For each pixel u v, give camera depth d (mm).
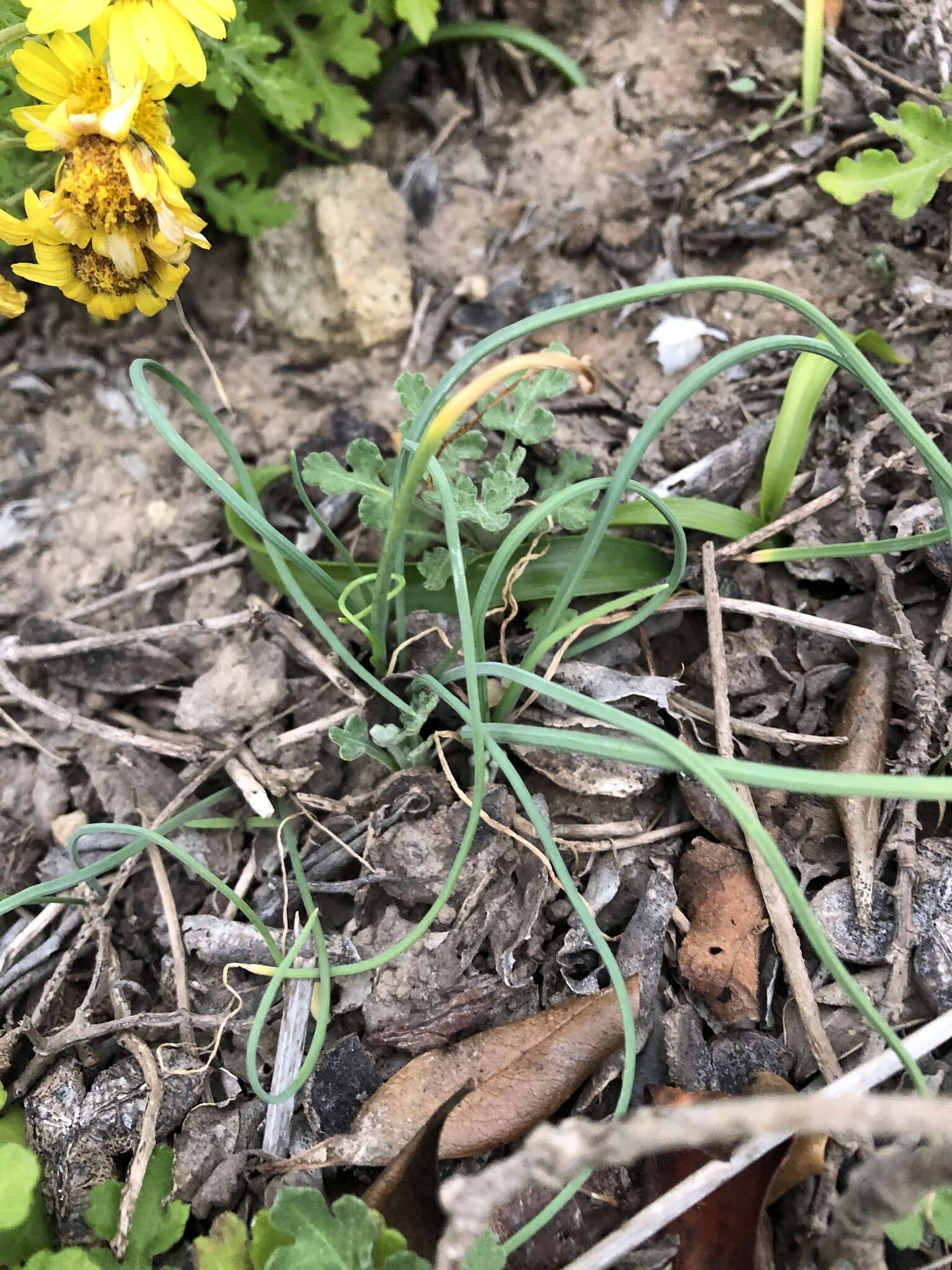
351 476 188
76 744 208
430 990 171
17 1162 135
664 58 254
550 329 243
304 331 245
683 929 174
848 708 188
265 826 194
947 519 151
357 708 200
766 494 204
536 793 189
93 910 189
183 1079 170
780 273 236
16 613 221
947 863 172
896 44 243
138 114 155
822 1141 141
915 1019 163
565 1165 103
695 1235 144
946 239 225
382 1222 135
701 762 116
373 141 271
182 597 224
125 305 178
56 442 239
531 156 259
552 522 192
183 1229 154
